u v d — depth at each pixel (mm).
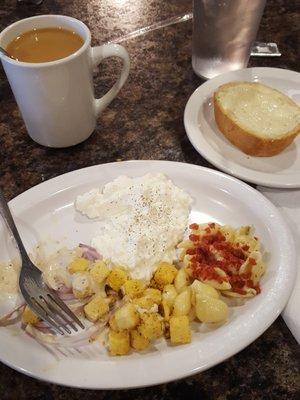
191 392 504
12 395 504
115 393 502
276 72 884
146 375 467
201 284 543
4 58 645
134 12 1115
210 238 614
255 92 824
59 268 596
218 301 524
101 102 768
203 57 896
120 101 870
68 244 638
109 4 1142
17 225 645
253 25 849
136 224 629
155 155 776
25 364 477
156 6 1132
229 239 612
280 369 520
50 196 668
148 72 937
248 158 759
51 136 744
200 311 523
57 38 721
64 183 680
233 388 506
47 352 498
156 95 885
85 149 783
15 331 528
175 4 1135
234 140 764
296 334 528
